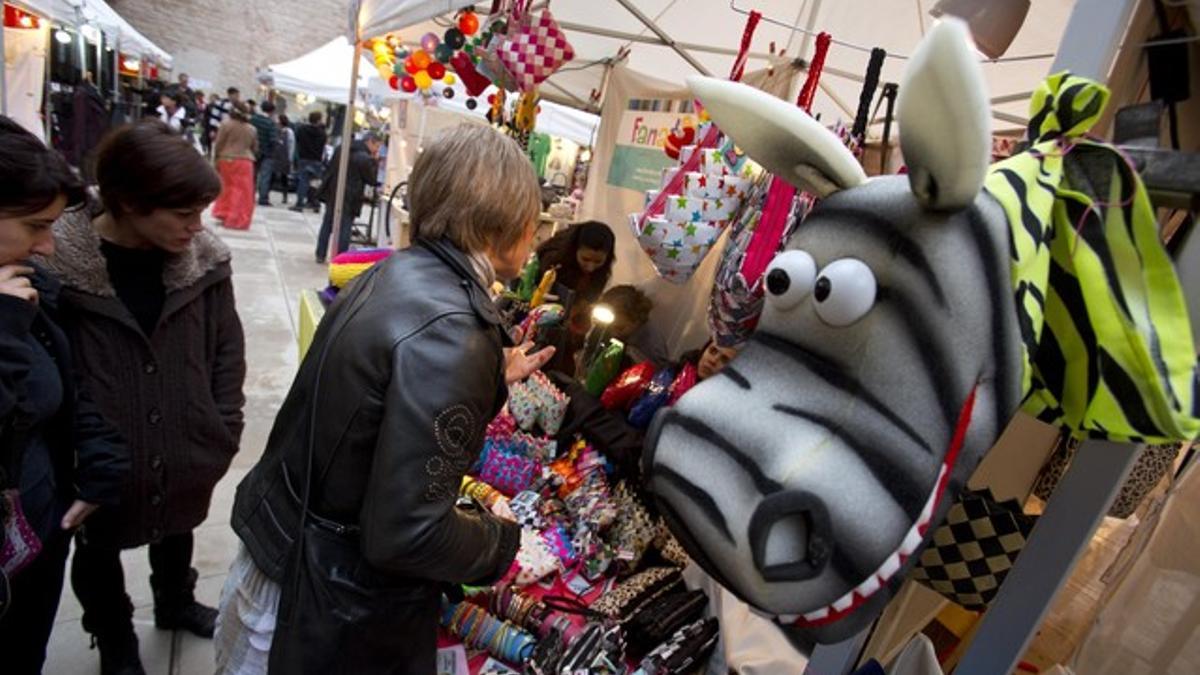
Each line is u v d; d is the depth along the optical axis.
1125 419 0.48
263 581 0.96
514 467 1.81
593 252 2.39
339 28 15.91
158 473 1.31
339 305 0.95
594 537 1.69
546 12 1.95
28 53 5.91
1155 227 0.47
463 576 0.91
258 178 8.83
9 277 0.94
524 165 0.95
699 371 1.79
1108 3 0.57
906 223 0.44
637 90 2.81
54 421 1.15
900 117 0.38
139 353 1.25
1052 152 0.50
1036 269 0.45
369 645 0.88
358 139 6.44
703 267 2.36
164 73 14.51
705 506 0.46
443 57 2.27
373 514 0.79
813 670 0.88
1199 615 0.86
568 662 1.32
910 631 1.08
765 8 2.22
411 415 0.78
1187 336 0.47
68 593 1.81
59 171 0.95
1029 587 0.65
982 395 0.44
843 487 0.42
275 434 1.00
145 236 1.19
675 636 1.41
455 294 0.86
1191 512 0.94
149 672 1.62
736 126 0.50
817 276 0.47
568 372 2.27
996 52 1.41
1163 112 0.58
